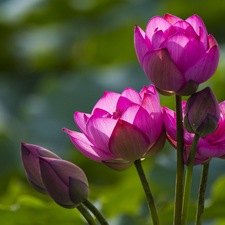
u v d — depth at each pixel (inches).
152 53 108.0
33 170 112.4
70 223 128.3
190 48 108.0
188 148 111.5
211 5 238.2
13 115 235.6
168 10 251.3
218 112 109.0
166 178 155.5
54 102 227.5
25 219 127.6
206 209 128.6
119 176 207.6
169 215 129.2
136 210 149.0
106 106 114.7
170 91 109.8
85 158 207.9
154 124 110.4
